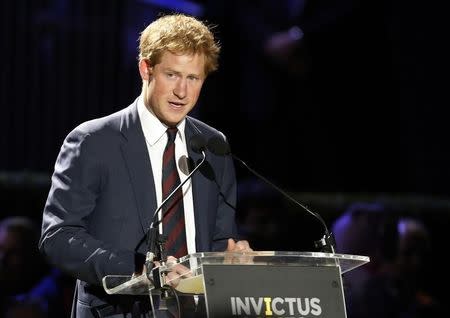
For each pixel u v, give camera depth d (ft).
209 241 34.45
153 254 28.81
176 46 32.12
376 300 54.49
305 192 86.74
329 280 29.30
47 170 77.51
